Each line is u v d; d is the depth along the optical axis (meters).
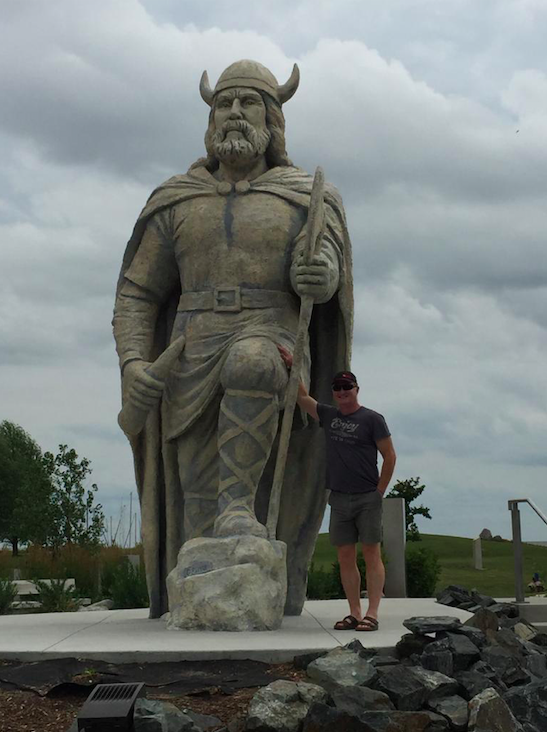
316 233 6.79
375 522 6.09
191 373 7.18
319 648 5.04
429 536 24.53
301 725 4.10
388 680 4.41
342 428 6.19
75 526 20.78
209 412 7.23
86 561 14.45
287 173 7.63
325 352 7.61
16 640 5.60
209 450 7.26
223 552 6.35
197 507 7.26
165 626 6.36
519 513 7.61
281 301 7.25
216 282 7.26
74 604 11.45
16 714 4.30
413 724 4.08
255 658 5.02
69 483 21.05
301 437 7.57
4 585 11.45
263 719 4.09
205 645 5.22
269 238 7.24
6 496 46.59
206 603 6.10
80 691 4.55
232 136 7.51
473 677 4.59
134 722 3.85
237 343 6.95
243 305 7.19
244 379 6.77
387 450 6.10
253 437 6.81
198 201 7.46
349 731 4.02
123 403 7.33
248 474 6.83
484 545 22.98
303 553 7.50
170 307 7.87
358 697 4.24
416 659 4.87
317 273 6.82
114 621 7.12
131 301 7.64
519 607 7.32
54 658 5.07
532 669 5.04
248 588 6.13
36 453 48.44
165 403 7.36
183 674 4.80
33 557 15.35
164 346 7.86
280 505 7.52
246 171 7.64
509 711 4.21
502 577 15.03
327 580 11.93
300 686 4.29
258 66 7.71
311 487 7.55
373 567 6.10
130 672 4.84
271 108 7.67
